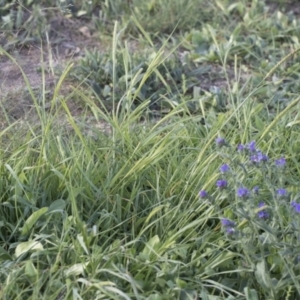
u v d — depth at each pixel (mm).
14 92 2217
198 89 2318
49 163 1810
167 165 1925
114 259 1645
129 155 1893
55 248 1665
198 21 2729
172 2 2727
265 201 1799
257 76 2422
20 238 1729
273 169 1729
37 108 1861
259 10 2785
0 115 2111
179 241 1739
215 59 2525
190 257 1698
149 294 1601
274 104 2271
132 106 2254
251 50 2555
